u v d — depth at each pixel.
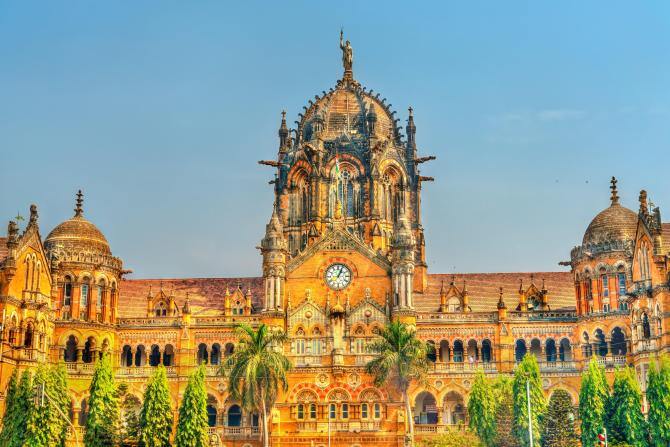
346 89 147.88
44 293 118.88
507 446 102.50
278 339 110.38
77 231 128.38
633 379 99.06
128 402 114.62
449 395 124.44
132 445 105.19
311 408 121.75
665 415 94.44
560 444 100.69
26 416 97.38
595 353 119.31
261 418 116.88
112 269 128.12
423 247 139.50
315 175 138.00
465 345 124.38
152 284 139.25
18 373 107.06
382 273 127.19
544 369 121.25
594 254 121.19
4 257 112.75
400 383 110.75
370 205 136.88
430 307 131.50
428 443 107.19
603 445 92.00
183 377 125.75
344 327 124.81
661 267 105.25
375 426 119.62
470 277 136.75
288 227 139.62
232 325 127.44
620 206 125.00
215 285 138.88
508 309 130.12
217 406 124.62
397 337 111.69
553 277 135.12
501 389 106.56
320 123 142.12
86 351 125.94
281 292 126.31
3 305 108.69
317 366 122.44
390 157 140.25
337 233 128.75
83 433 118.62
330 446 119.06
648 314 108.62
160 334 127.88
